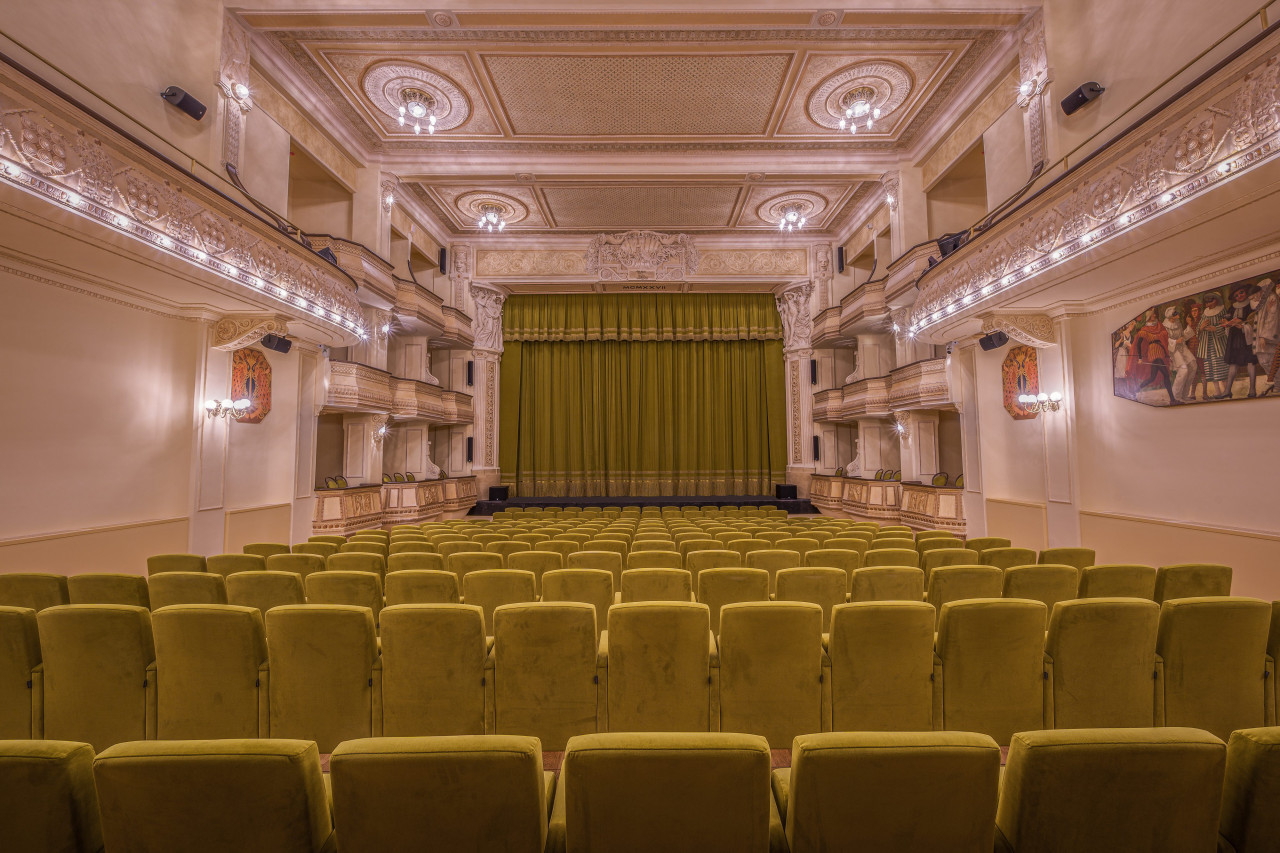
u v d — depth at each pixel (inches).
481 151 494.3
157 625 117.6
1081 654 117.3
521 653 120.6
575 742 59.6
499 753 57.5
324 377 419.8
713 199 571.8
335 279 361.7
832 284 657.6
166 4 296.2
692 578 208.8
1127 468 292.5
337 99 424.8
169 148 295.1
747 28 356.8
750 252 663.1
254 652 120.0
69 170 193.8
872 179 509.4
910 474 514.6
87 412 269.7
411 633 119.0
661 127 462.6
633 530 330.3
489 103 431.5
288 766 58.1
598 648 132.0
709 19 346.3
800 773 58.2
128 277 262.4
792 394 700.7
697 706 122.1
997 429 382.6
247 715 120.5
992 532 386.6
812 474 674.2
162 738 121.4
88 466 270.1
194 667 118.8
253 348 359.6
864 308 535.5
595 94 422.3
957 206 489.1
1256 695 117.3
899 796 58.1
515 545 247.4
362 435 506.3
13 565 239.5
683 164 503.5
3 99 175.2
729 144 486.9
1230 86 181.6
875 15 341.4
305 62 385.7
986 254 305.9
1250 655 116.3
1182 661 116.6
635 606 119.8
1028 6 326.3
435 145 484.7
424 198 565.0
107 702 119.1
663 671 121.2
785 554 207.9
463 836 58.8
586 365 759.1
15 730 119.5
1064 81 313.1
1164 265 251.3
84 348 268.2
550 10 339.3
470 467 676.7
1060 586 167.5
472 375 681.6
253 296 290.2
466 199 572.4
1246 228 212.7
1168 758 57.2
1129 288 281.4
